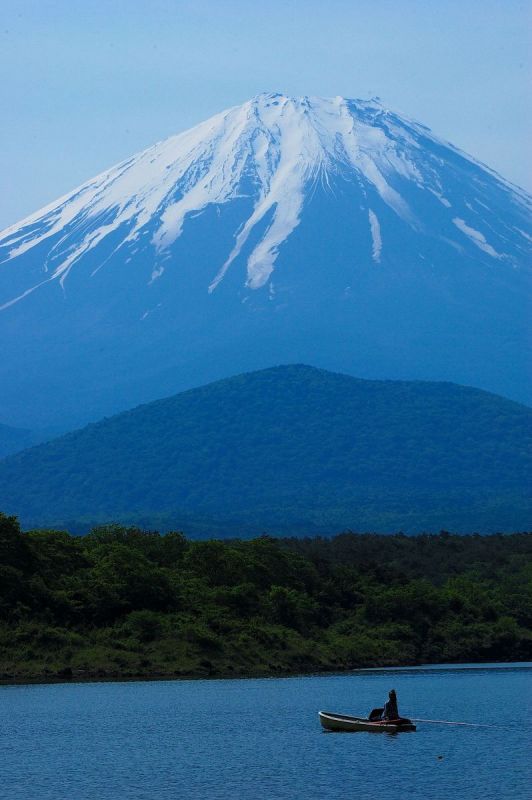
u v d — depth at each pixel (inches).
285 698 6756.9
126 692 6998.0
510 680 7844.5
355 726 5502.0
